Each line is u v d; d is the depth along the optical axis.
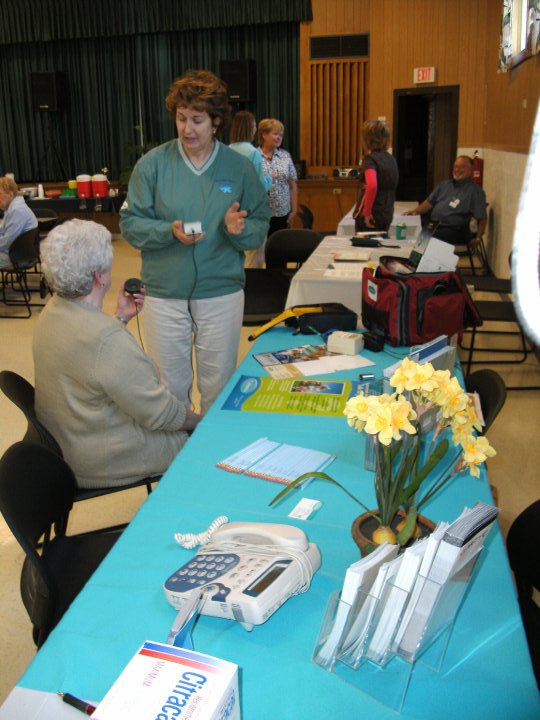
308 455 1.69
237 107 9.35
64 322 1.83
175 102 2.33
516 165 5.73
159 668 0.86
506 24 6.20
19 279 6.04
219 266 2.59
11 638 2.08
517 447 3.30
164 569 1.26
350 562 1.26
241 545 1.21
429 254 2.69
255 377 2.25
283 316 2.79
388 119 8.68
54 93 9.52
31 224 5.73
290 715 0.94
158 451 2.03
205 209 2.51
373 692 0.97
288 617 1.12
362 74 8.79
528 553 1.57
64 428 1.93
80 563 1.74
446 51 8.26
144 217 2.56
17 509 1.49
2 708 0.95
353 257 3.74
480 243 7.17
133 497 2.90
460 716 0.94
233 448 1.75
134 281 2.22
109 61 9.61
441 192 6.61
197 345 2.73
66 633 1.09
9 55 9.84
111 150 10.00
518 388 3.99
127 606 1.16
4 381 1.94
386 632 0.99
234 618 1.07
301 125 9.15
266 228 2.69
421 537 1.23
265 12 8.77
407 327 2.50
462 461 1.44
